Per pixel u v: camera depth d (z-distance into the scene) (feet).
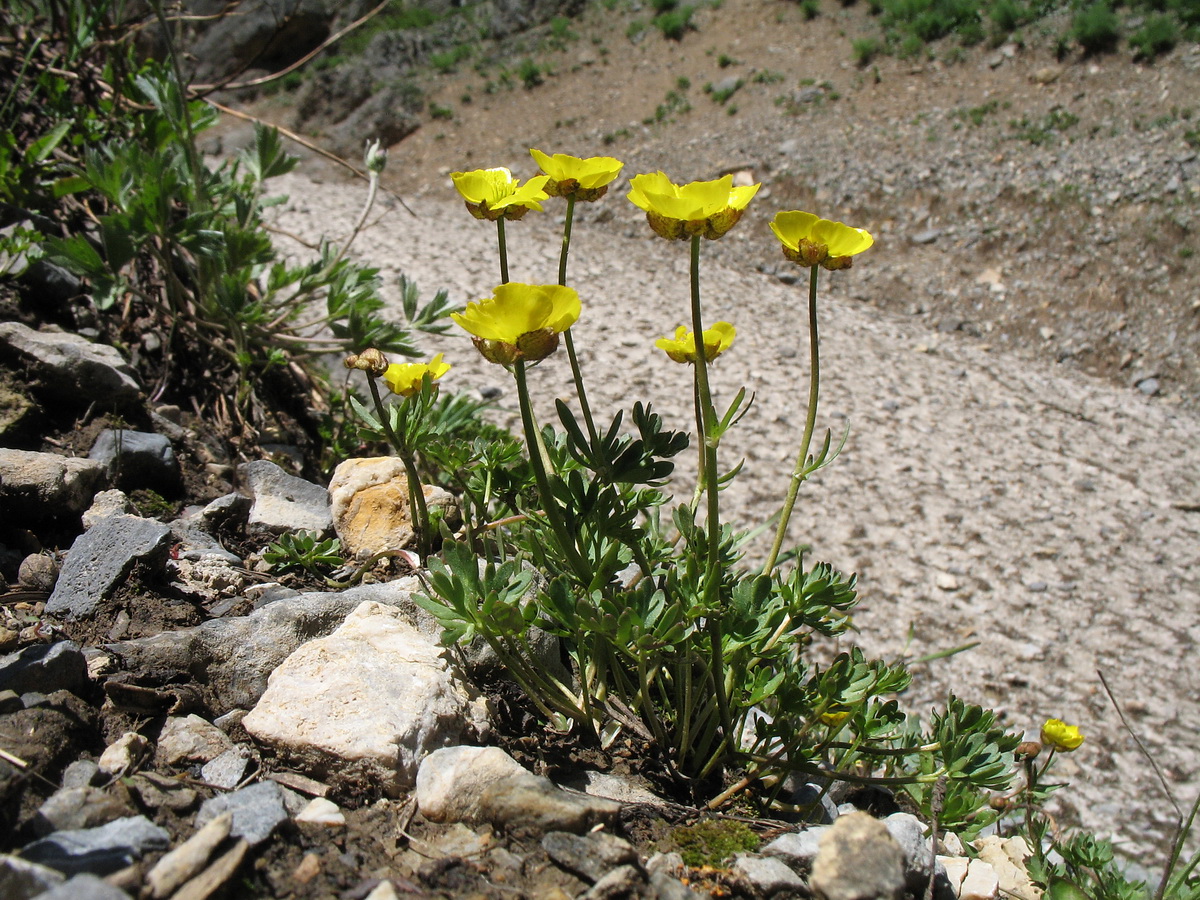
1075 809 1.77
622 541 0.90
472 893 0.73
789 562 2.41
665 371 3.34
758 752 0.98
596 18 6.98
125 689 0.86
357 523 1.26
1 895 0.61
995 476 2.84
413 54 7.02
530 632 1.01
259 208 1.72
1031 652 2.16
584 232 4.86
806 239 0.85
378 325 1.63
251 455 1.54
